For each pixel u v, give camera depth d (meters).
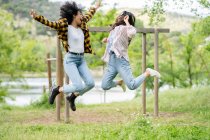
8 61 24.77
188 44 29.83
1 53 24.88
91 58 27.56
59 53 16.05
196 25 20.62
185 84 30.59
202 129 12.93
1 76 25.20
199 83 30.47
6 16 25.23
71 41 10.23
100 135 12.38
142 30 16.78
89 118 17.38
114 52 10.82
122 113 18.55
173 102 20.88
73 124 15.69
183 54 30.44
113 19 27.38
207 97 20.80
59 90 10.55
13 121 16.89
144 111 17.53
